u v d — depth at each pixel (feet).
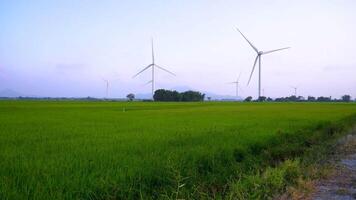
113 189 25.39
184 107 214.69
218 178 32.78
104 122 83.35
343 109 187.62
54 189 24.18
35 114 118.83
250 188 28.91
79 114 121.39
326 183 34.50
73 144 43.88
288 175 34.76
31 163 31.01
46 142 45.83
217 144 45.21
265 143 50.75
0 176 26.68
